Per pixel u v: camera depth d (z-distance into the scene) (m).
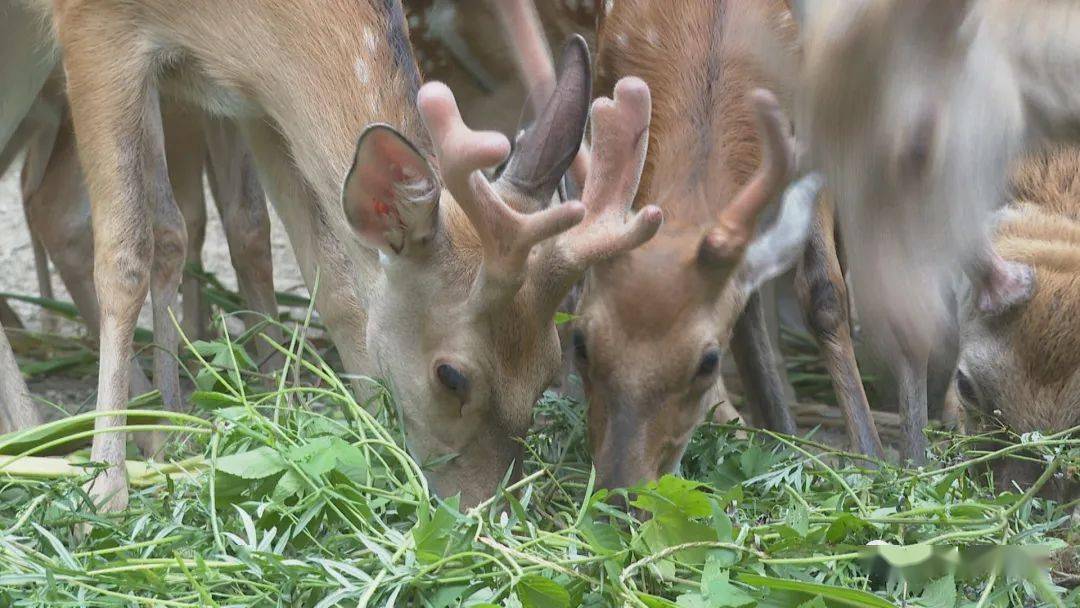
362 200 7.34
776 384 9.91
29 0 9.39
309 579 6.38
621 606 6.30
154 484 8.13
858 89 6.80
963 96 7.26
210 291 12.29
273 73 8.41
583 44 7.55
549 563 6.32
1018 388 8.41
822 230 9.63
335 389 8.95
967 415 8.88
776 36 8.70
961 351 8.90
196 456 8.17
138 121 8.53
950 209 7.39
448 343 7.54
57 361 11.98
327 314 8.96
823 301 9.62
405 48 8.41
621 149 7.45
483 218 7.16
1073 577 7.25
